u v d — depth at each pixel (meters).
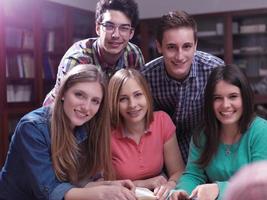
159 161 1.62
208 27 4.81
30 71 3.90
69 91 1.30
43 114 1.37
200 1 4.77
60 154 1.31
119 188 1.25
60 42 4.21
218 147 1.47
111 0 1.79
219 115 1.43
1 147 3.53
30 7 3.81
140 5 4.99
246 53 4.79
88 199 1.22
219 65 1.60
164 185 1.47
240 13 4.60
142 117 1.58
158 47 1.74
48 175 1.28
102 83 1.35
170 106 1.87
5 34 3.58
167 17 1.65
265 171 0.34
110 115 1.54
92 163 1.43
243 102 1.42
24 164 1.31
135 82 1.56
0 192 1.41
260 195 0.33
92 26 4.71
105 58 1.91
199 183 1.48
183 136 1.89
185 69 1.68
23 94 3.84
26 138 1.30
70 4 4.34
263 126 1.44
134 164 1.56
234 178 0.35
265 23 4.69
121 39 1.84
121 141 1.59
